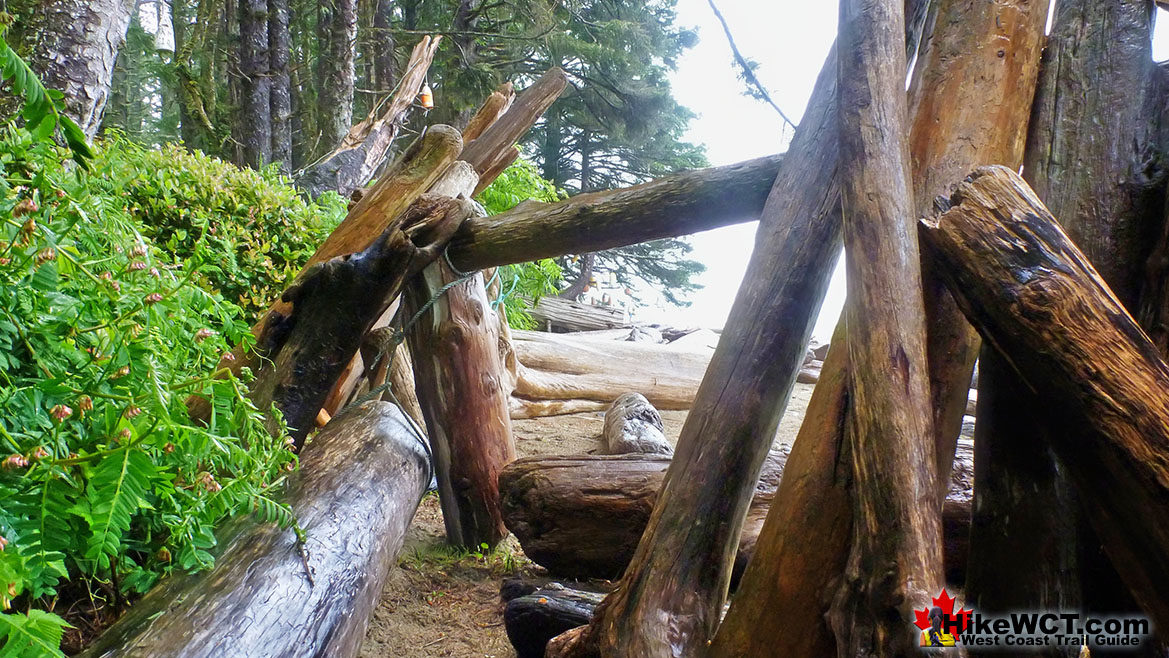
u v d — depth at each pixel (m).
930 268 2.00
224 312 2.40
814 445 1.99
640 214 2.98
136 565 2.23
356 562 2.47
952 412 2.03
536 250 3.31
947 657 1.55
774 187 2.39
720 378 2.21
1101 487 1.68
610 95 20.11
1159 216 2.12
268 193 5.00
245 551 2.26
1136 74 2.25
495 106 5.96
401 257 3.21
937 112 2.29
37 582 1.70
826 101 2.36
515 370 6.62
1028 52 2.34
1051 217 1.68
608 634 2.05
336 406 4.18
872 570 1.64
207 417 2.81
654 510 2.20
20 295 1.89
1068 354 1.59
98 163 4.18
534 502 3.35
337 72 11.62
